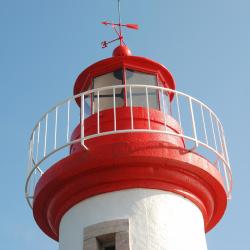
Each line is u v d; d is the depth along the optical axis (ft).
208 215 35.63
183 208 32.37
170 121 36.63
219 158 34.24
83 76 41.19
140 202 31.42
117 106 38.63
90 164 31.83
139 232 30.42
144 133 33.78
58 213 34.22
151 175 31.96
